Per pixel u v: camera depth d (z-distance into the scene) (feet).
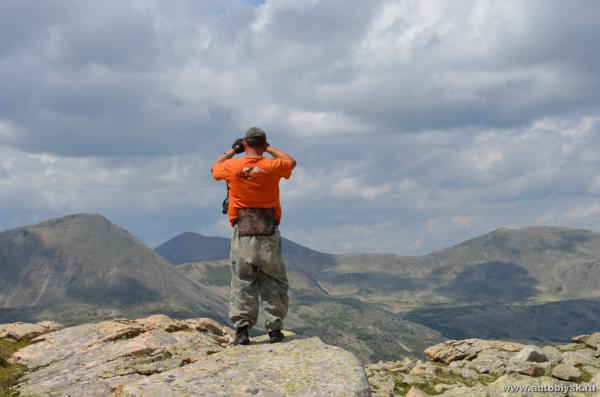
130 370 27.17
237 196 24.85
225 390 21.72
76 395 25.05
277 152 25.35
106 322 33.17
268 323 25.14
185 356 28.60
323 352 23.58
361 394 21.76
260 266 24.90
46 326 33.94
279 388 21.81
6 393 26.23
